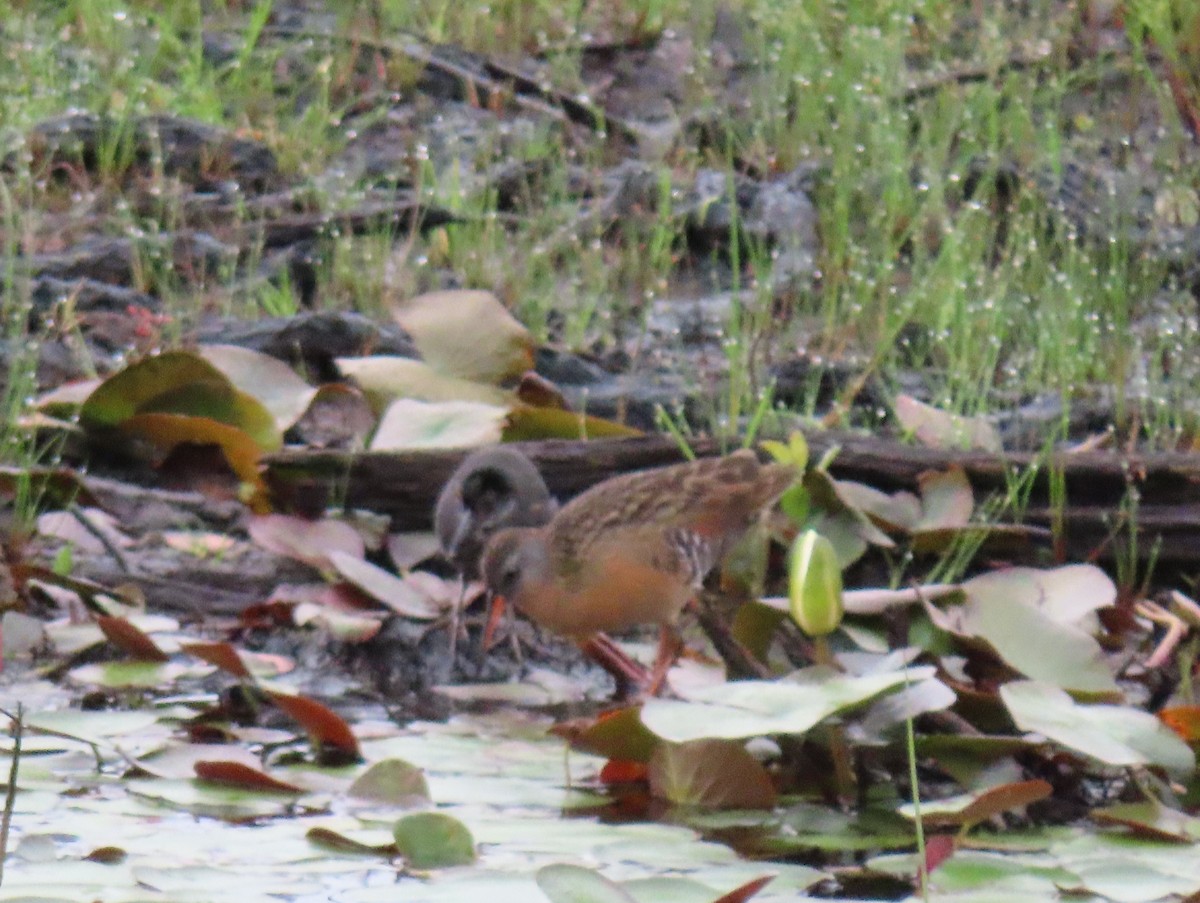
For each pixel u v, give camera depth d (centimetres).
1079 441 1265
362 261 1464
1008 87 1781
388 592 990
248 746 815
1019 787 676
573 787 769
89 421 1127
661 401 1288
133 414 1122
